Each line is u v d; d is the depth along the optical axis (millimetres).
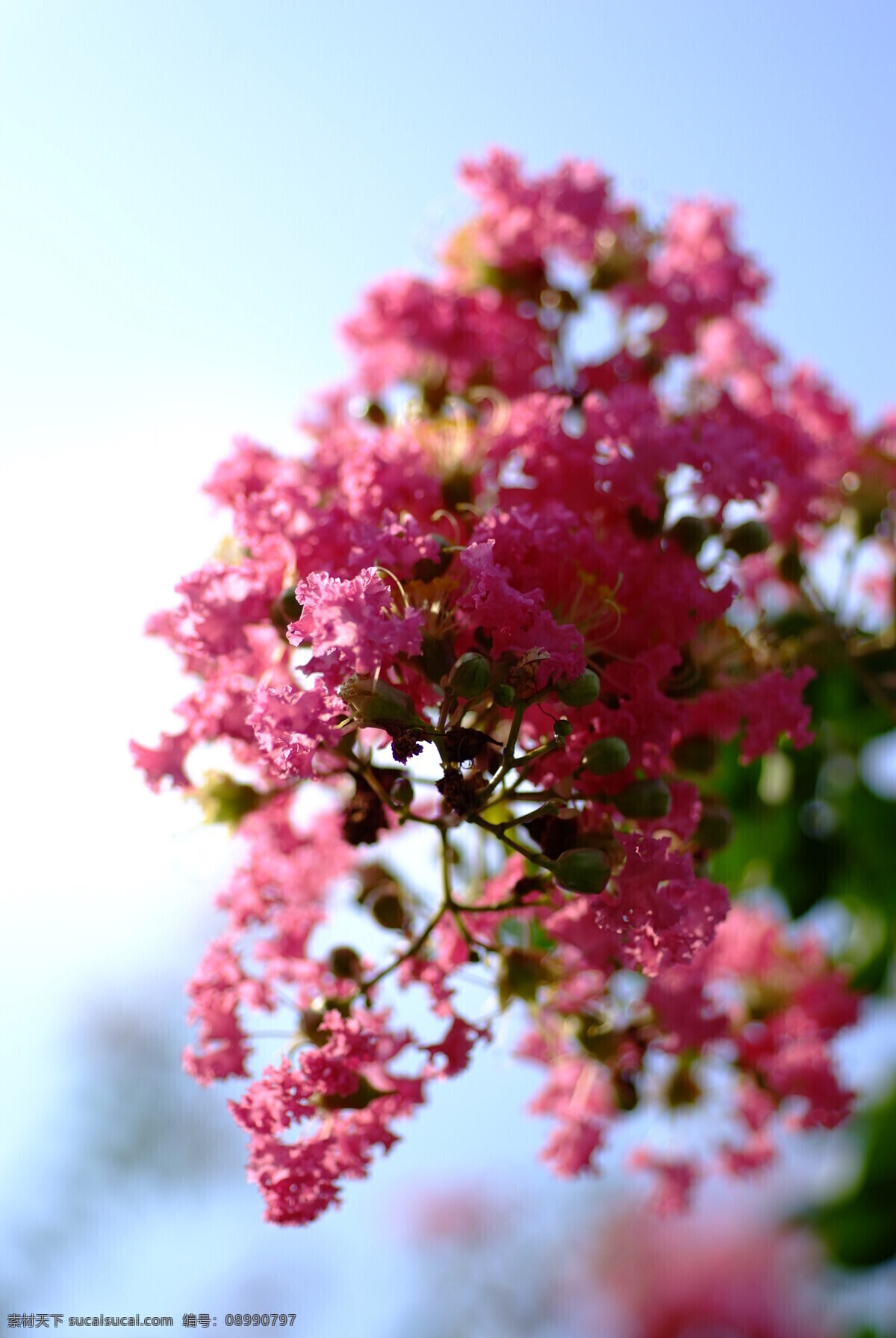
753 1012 623
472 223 640
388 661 466
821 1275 665
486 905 521
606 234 635
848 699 614
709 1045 593
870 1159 637
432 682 473
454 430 535
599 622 499
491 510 490
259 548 504
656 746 503
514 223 635
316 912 537
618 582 494
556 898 507
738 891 635
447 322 626
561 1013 553
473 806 471
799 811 624
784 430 604
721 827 520
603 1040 553
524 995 523
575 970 529
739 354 638
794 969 629
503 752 489
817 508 616
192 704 510
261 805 530
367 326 632
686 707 518
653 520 518
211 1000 528
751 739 526
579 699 470
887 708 610
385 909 523
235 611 499
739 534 535
